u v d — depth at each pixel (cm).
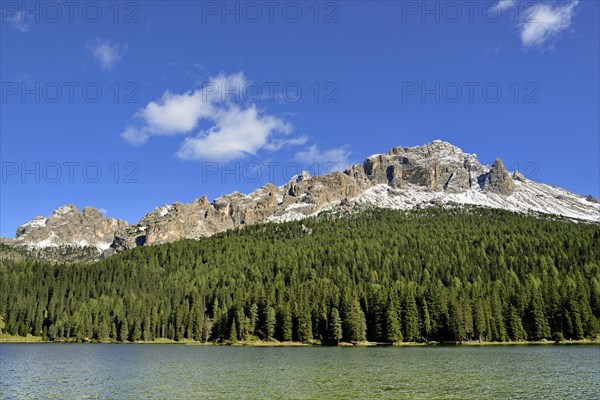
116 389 7462
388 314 17188
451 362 10550
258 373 9100
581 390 6788
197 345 19575
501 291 19712
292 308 18925
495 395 6450
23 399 6744
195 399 6488
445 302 17688
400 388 7056
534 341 17525
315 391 6912
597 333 17212
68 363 11744
